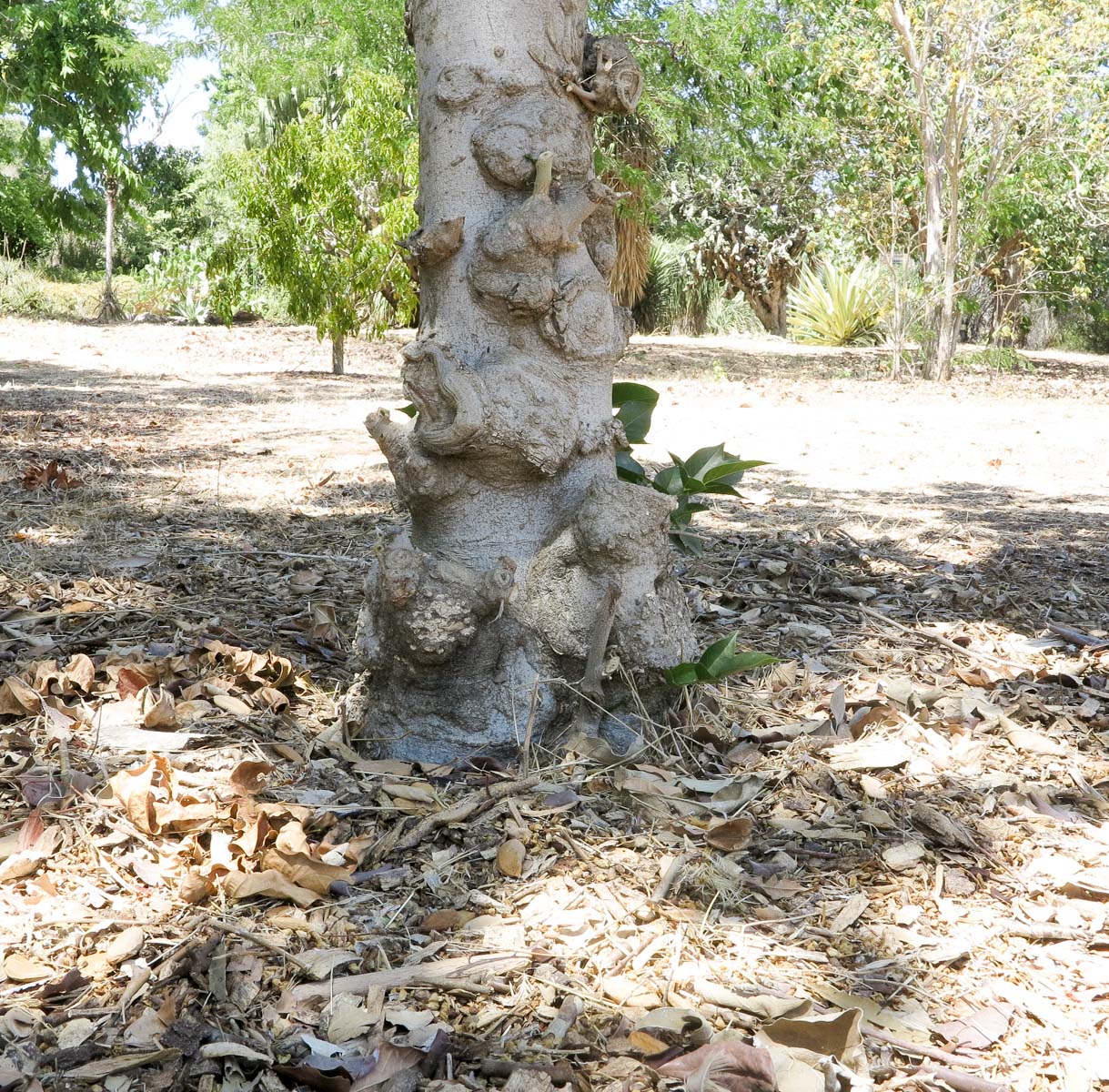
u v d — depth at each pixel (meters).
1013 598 4.57
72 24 21.00
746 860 2.39
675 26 15.18
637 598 2.78
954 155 16.47
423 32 2.87
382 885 2.22
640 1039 1.77
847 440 9.63
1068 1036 1.85
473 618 2.74
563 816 2.50
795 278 28.53
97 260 31.59
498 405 2.72
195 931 2.04
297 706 3.13
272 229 13.03
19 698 2.88
